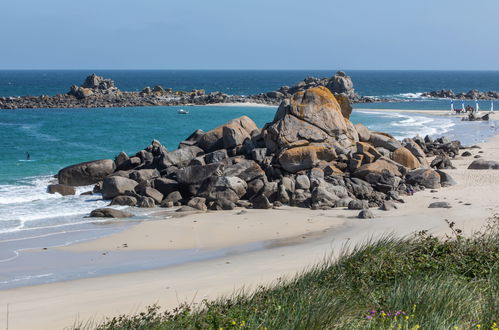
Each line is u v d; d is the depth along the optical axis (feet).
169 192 106.32
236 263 67.77
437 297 35.17
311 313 32.71
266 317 33.76
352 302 36.06
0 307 53.62
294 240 78.23
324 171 109.50
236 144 122.62
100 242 79.25
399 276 42.37
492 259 44.70
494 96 501.97
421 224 82.17
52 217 93.45
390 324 31.48
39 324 48.39
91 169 118.32
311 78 454.40
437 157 139.23
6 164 141.49
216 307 40.29
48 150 166.40
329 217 90.38
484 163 131.75
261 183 103.60
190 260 70.74
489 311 33.45
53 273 65.82
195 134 134.10
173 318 41.16
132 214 94.43
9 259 71.31
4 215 94.22
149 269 66.95
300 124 119.03
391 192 101.35
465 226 78.59
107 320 45.93
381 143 128.36
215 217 92.48
